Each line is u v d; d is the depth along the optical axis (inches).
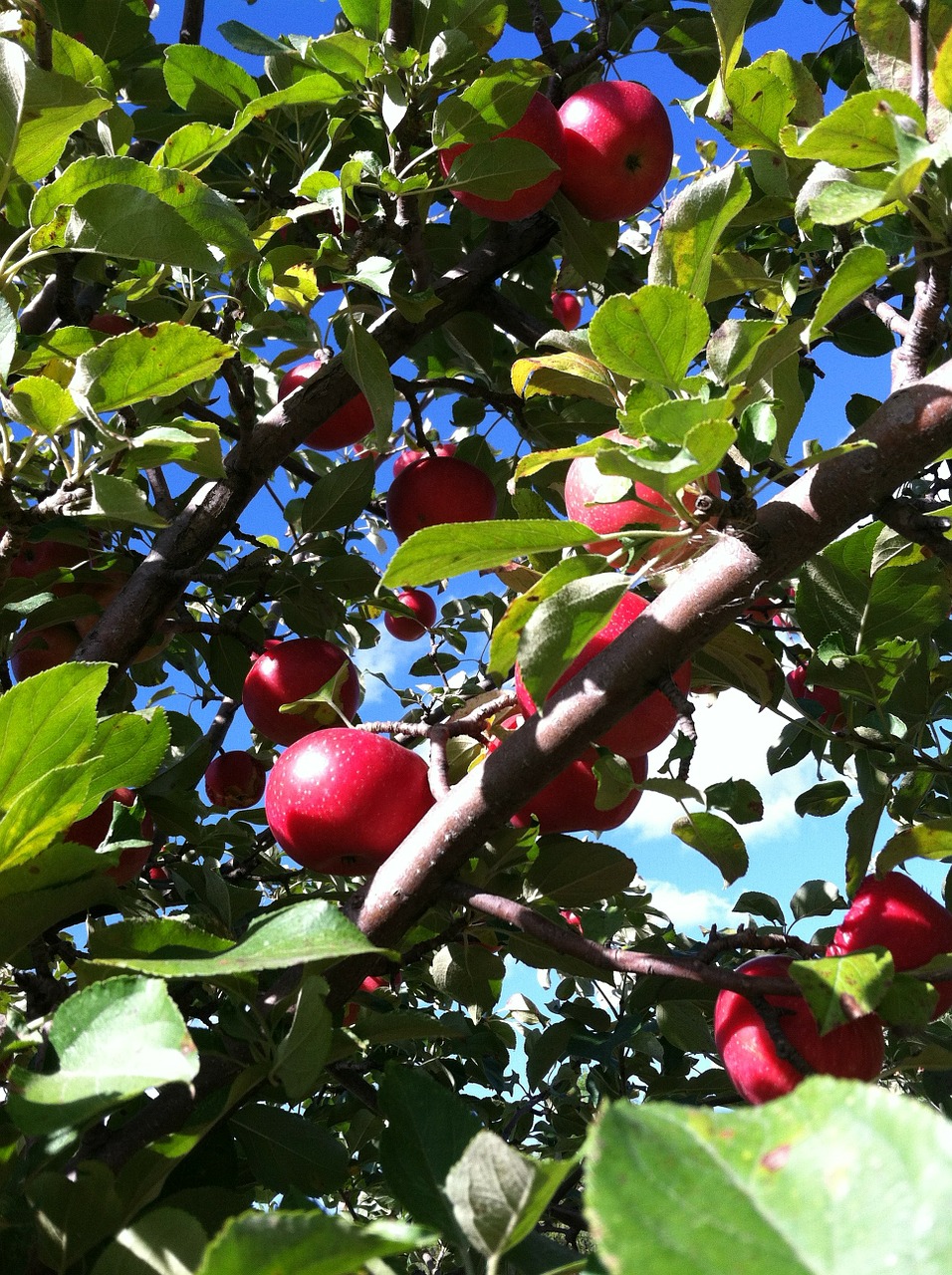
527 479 32.5
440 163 26.4
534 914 17.2
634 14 32.5
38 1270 13.0
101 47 28.7
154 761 16.3
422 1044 34.2
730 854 19.8
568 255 28.6
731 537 16.5
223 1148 16.7
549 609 16.0
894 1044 26.7
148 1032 12.1
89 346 20.1
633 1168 7.3
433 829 17.7
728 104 20.5
